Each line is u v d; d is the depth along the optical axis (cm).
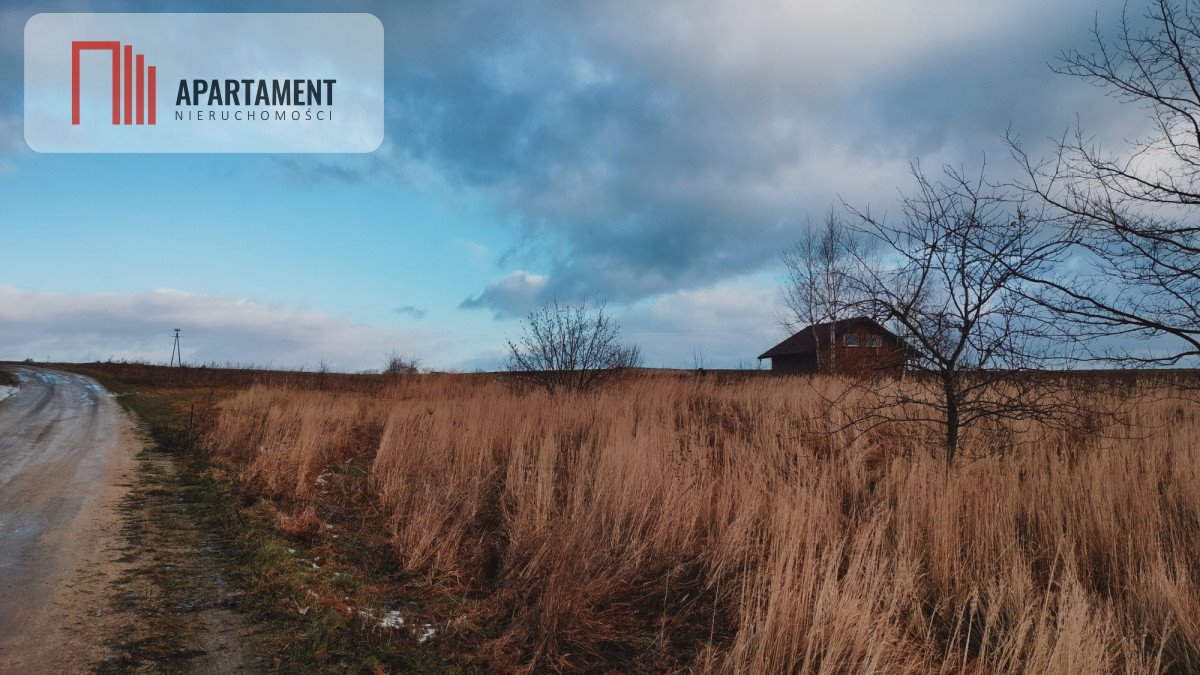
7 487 835
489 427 973
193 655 380
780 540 474
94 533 630
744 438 903
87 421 1543
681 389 1565
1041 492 564
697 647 396
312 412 1260
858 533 466
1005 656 342
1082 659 311
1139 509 512
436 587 483
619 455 673
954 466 613
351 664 371
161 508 727
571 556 448
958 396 627
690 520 553
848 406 816
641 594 463
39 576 510
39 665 364
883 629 369
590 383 1656
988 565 451
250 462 960
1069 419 771
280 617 432
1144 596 394
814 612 356
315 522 631
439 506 621
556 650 383
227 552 571
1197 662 348
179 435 1234
